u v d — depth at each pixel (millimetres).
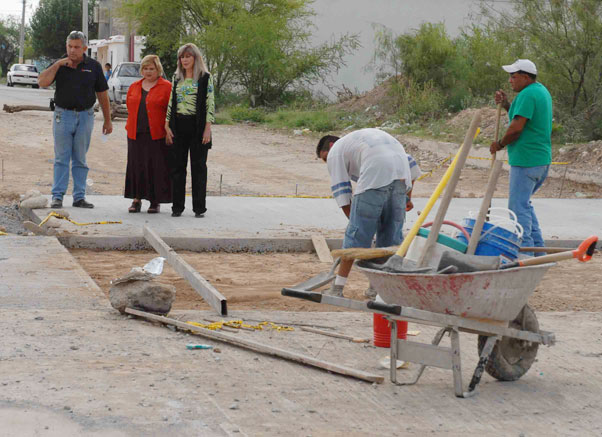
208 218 11820
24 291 7055
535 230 9516
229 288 8281
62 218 11086
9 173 17672
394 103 31719
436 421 4559
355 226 6684
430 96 30125
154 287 6445
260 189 17719
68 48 11547
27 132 25312
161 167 11680
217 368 5273
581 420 4688
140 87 11547
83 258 9547
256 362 5465
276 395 4832
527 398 5047
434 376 5445
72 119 11758
